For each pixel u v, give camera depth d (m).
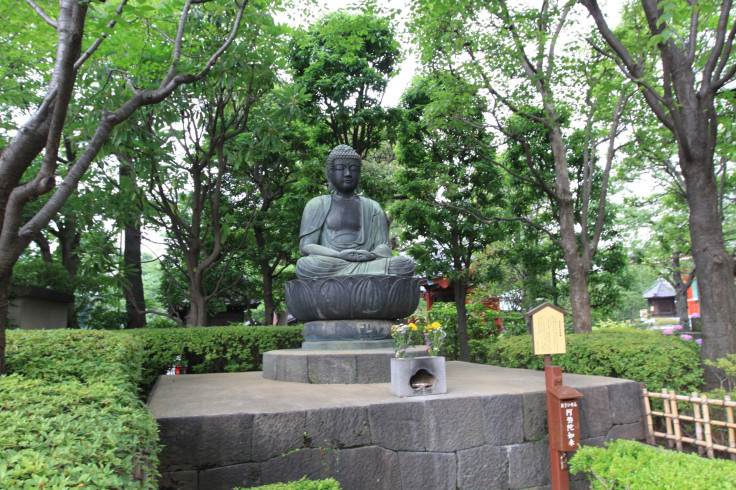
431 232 12.70
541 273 13.78
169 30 8.42
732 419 5.19
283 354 6.95
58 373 4.27
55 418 2.67
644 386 6.27
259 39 9.52
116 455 2.55
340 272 7.36
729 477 3.43
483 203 13.09
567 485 4.90
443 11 8.84
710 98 6.87
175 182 10.75
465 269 13.24
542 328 5.14
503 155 13.25
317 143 13.33
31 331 5.34
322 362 6.59
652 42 5.77
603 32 7.69
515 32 8.89
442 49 10.26
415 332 6.07
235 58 8.86
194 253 11.34
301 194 12.98
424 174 12.69
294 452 4.54
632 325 16.50
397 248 18.39
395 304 7.21
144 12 4.83
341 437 4.70
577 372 7.59
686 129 6.99
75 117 8.62
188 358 10.00
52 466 2.05
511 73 9.51
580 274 10.12
